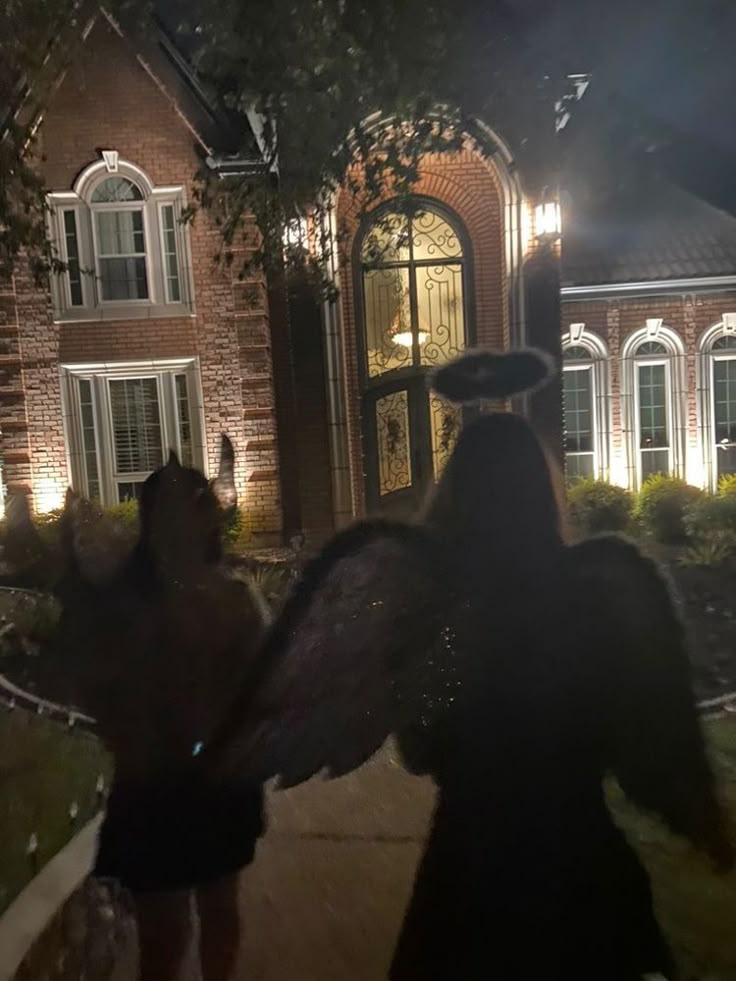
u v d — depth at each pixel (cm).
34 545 890
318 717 236
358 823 507
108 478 1537
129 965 365
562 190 1614
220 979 324
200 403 1509
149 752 298
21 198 937
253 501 1505
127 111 1467
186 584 297
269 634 238
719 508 1398
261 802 312
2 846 502
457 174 1516
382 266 1273
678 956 350
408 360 1581
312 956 370
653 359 1697
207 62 858
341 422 1491
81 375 1517
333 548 230
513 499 214
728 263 1656
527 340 1468
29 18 857
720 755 522
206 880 302
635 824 452
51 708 472
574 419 1712
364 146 909
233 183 1016
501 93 880
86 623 298
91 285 1512
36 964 367
